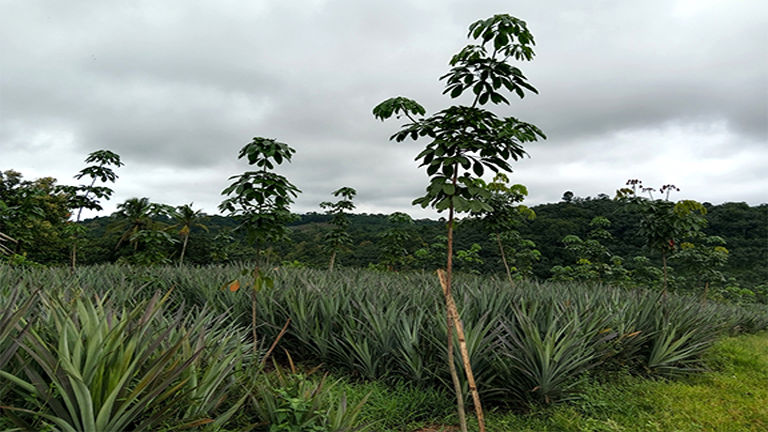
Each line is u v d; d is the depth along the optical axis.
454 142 2.73
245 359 4.10
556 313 5.22
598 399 4.25
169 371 2.35
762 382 5.45
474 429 3.64
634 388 4.72
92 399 2.18
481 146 2.77
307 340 5.29
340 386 4.32
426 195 2.82
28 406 2.26
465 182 2.75
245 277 7.40
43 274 7.25
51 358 2.15
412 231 22.11
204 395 2.68
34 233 12.39
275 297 6.27
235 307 6.14
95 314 2.67
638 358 5.49
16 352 2.27
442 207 2.57
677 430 3.65
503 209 10.04
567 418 3.81
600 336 4.95
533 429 3.69
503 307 5.72
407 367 4.46
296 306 5.59
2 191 17.17
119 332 2.32
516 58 2.86
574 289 8.58
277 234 4.62
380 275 11.13
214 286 7.00
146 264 10.27
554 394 4.09
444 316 4.66
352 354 4.76
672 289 15.33
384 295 6.19
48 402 2.09
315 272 11.62
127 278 7.27
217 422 2.61
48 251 15.83
